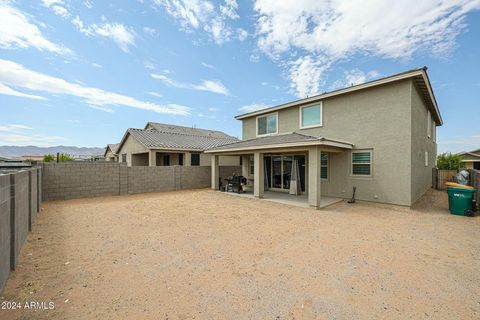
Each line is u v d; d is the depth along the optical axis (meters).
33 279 3.36
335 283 3.31
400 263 3.99
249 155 16.19
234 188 13.67
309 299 2.91
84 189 11.22
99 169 11.71
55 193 10.37
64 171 10.62
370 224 6.58
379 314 2.62
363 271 3.69
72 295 2.96
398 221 6.93
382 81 9.35
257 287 3.19
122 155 24.56
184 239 5.23
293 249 4.64
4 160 11.71
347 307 2.75
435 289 3.16
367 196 10.02
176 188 14.91
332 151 10.58
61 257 4.18
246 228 6.16
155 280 3.38
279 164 13.68
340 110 10.97
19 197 4.11
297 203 9.73
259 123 15.34
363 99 10.17
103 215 7.57
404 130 9.00
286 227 6.26
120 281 3.34
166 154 23.14
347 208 8.95
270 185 14.18
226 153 13.85
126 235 5.49
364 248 4.70
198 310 2.68
